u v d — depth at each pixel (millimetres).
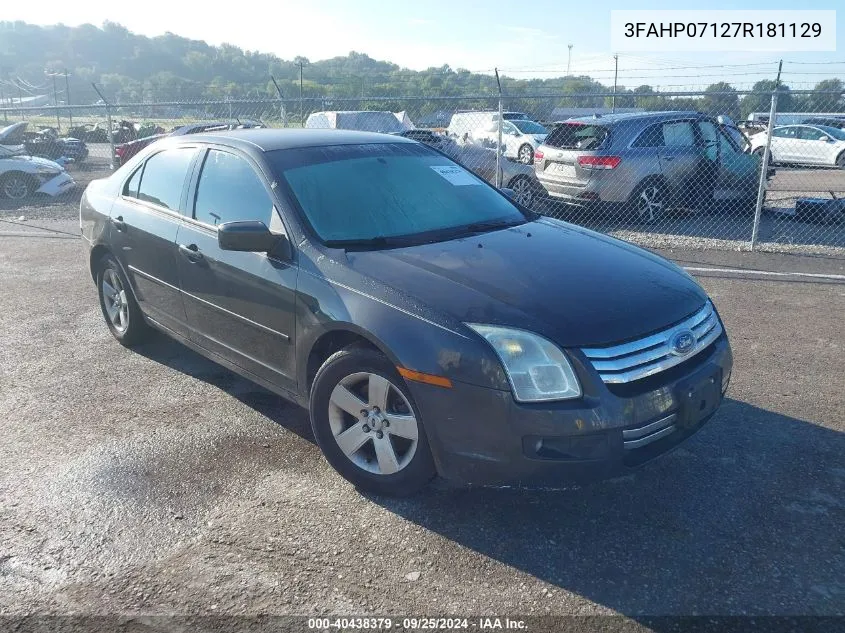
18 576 2889
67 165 21094
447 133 19688
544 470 2945
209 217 4246
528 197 11086
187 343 4625
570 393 2912
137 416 4309
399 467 3289
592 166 9891
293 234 3693
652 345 3084
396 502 3373
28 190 14141
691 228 10086
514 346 2936
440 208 4184
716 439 3932
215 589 2807
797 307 6297
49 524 3227
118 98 34438
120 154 17703
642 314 3150
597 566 2914
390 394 3285
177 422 4227
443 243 3760
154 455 3832
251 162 4098
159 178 4809
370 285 3299
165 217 4574
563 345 2930
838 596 2723
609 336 2992
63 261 8406
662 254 8523
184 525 3213
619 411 2930
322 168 4098
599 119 10227
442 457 3094
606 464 2957
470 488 3480
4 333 5820
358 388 3434
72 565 2953
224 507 3348
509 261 3518
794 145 20328
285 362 3760
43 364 5145
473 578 2857
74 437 4047
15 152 14742
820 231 9805
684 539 3076
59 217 11945
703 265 7926
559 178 10320
